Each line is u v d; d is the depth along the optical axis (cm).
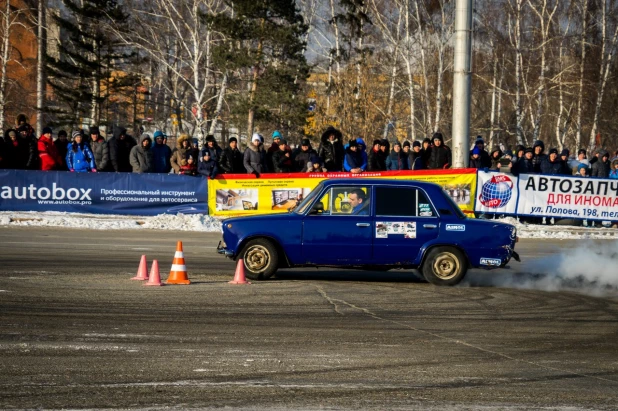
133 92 4519
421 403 598
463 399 612
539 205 2203
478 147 2281
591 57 4228
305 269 1336
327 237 1162
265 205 2108
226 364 698
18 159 2148
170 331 822
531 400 614
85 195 2142
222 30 3762
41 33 4116
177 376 657
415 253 1168
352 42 4356
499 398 618
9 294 1000
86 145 2184
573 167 2588
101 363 692
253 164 2119
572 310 1008
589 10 4228
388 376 672
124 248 1559
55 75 4269
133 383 634
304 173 2089
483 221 1184
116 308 933
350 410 577
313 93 4197
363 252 1164
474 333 858
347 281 1201
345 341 800
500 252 1169
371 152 2106
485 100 4812
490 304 1034
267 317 906
